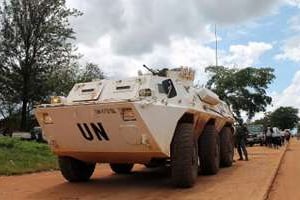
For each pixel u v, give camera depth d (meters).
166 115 9.13
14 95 40.66
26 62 40.53
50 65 41.34
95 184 10.72
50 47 41.19
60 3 41.09
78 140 9.74
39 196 9.00
